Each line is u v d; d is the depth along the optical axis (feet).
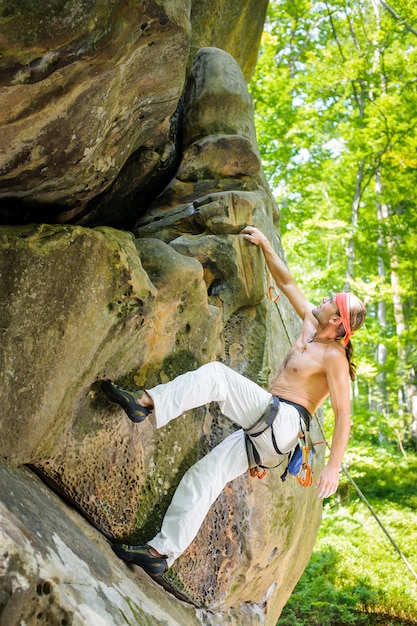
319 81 51.75
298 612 26.99
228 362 14.06
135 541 11.88
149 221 14.93
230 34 19.76
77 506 11.39
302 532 16.67
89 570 9.46
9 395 9.80
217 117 15.35
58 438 10.80
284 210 46.37
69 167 10.52
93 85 9.18
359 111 56.90
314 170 51.96
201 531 13.01
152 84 10.85
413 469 51.78
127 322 11.00
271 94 44.01
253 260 14.07
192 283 12.27
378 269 61.41
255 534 13.55
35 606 8.20
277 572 15.60
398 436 57.72
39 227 10.05
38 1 7.50
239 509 13.43
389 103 50.37
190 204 14.82
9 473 9.86
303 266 58.65
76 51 8.29
